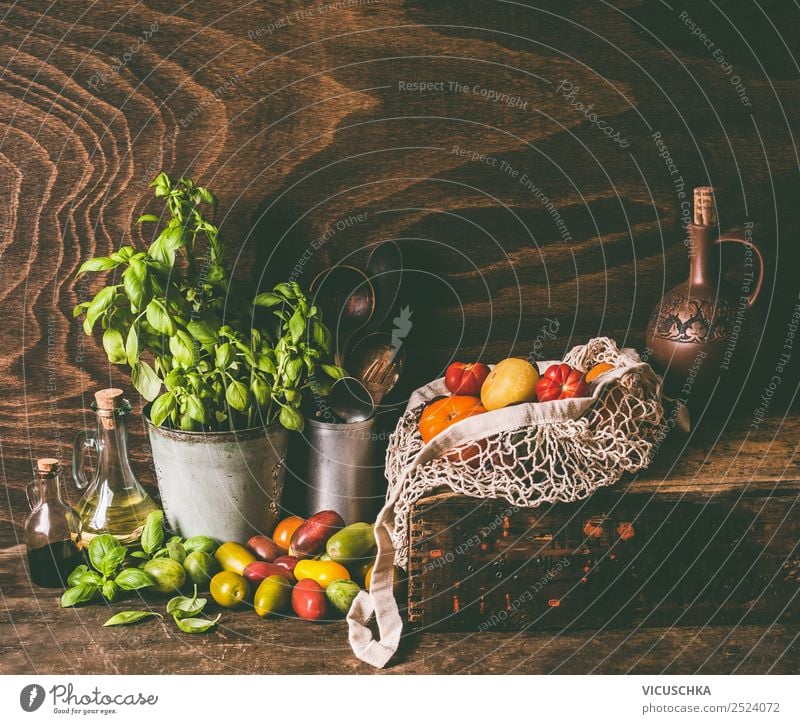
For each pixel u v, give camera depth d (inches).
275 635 45.9
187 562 48.3
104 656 44.1
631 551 45.5
